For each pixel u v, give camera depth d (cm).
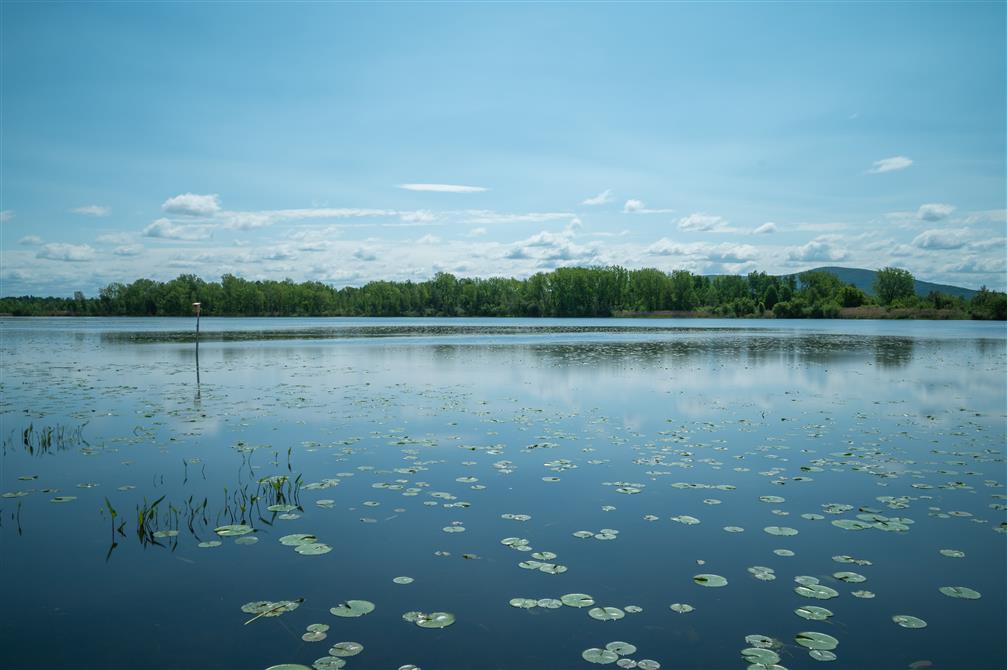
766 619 614
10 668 532
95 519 898
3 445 1341
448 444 1343
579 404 1872
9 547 795
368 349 4316
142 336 6225
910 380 2455
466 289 16412
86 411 1759
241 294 16175
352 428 1512
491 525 863
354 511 921
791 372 2738
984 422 1590
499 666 535
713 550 778
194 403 1897
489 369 2891
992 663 538
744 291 17425
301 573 717
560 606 640
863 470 1138
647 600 650
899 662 541
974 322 10944
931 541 805
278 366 3081
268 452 1276
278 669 529
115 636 585
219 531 842
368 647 566
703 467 1159
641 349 4212
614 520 883
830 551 775
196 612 630
